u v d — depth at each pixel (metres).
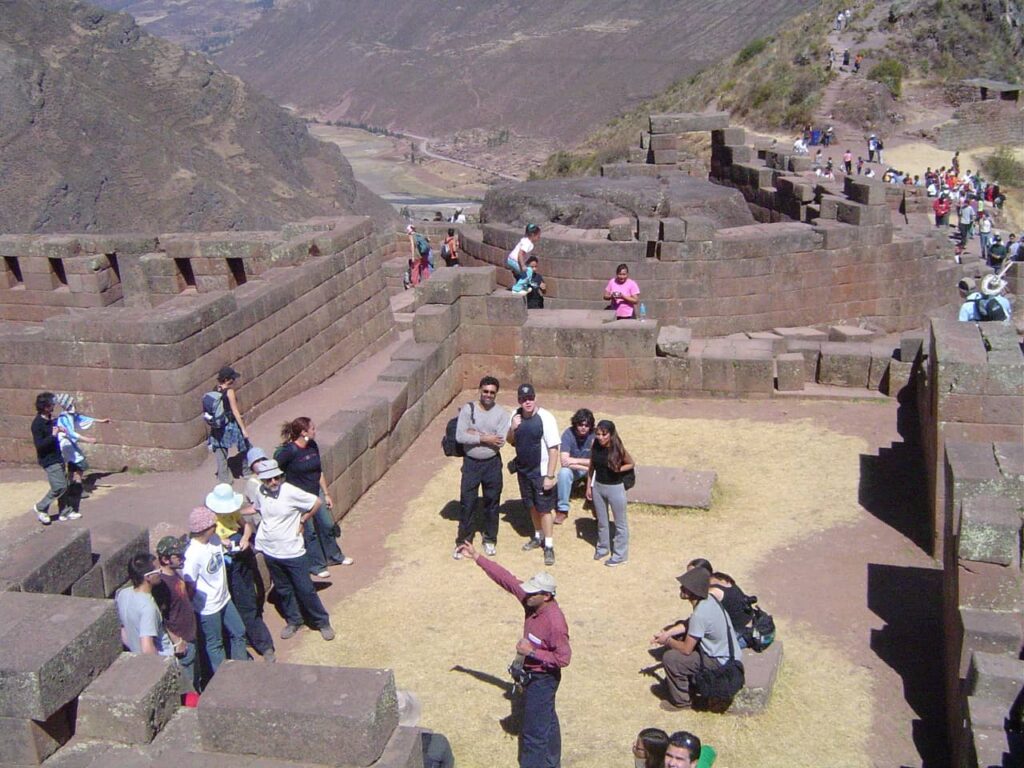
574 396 18.56
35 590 9.14
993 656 8.93
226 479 14.51
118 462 15.66
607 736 9.91
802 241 24.41
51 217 107.88
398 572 13.14
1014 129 69.19
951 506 10.96
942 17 81.81
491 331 18.72
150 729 7.84
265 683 7.56
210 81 145.75
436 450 16.75
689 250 23.86
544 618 9.18
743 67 88.75
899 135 69.62
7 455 16.45
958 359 12.98
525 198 29.64
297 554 11.38
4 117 109.94
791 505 14.45
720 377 18.03
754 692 10.09
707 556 13.17
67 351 15.51
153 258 22.12
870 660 11.09
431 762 8.84
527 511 14.65
